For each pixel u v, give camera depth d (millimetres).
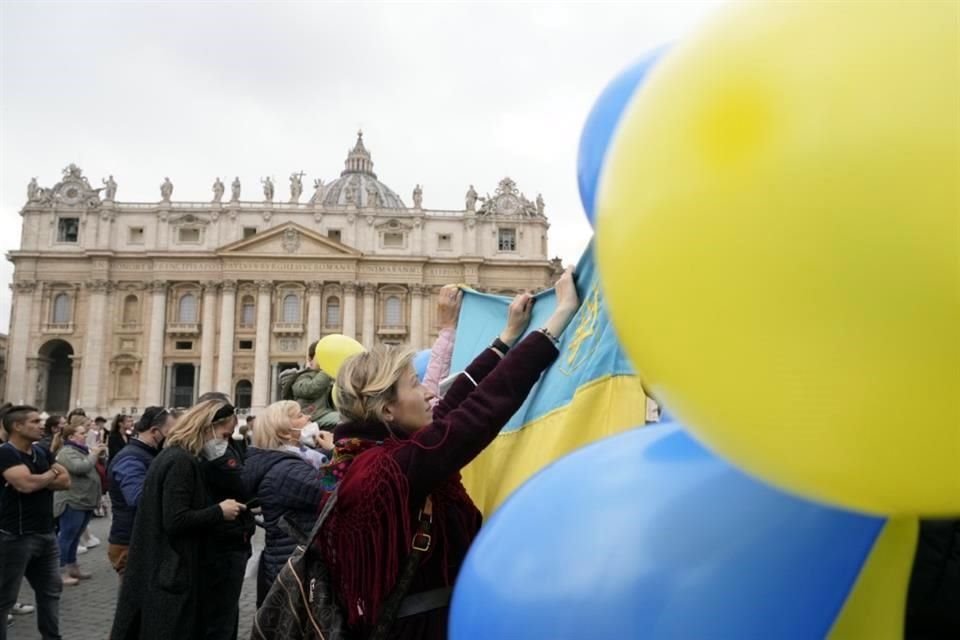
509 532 1271
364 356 2527
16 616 8375
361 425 2447
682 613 1089
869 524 1144
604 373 2383
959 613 1326
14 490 6344
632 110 983
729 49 863
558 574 1159
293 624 2248
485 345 3758
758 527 1129
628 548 1143
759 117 791
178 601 4672
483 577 1245
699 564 1110
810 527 1128
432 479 2209
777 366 781
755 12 885
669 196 844
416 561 2211
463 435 2234
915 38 762
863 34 779
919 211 703
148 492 4816
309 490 4449
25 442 6539
